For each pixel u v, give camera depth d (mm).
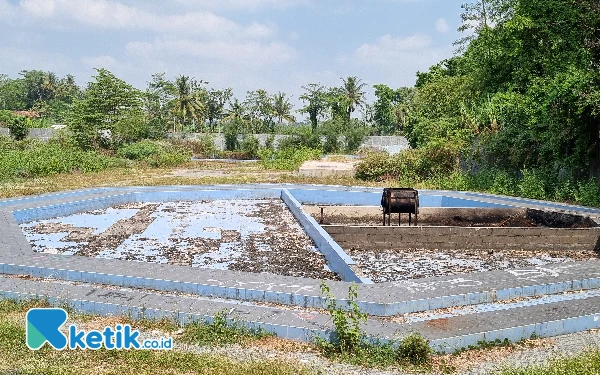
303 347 6113
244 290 7570
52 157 25781
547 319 6746
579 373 5297
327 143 46031
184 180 22375
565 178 17281
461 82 30078
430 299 7203
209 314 6727
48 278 8461
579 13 17469
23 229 13141
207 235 12594
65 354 5633
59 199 16141
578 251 11727
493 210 14930
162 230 13133
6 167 23281
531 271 8625
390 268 10164
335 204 18328
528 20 18250
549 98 16375
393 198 13359
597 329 6859
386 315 6934
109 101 35469
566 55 18219
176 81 57281
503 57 21078
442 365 5703
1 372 5090
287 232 12953
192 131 56250
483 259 10938
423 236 11727
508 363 5777
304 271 9570
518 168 19406
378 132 60406
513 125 19672
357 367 5617
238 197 18672
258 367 5395
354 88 60625
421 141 27891
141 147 33531
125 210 16047
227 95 61062
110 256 10555
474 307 7340
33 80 92000
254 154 41812
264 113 57469
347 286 7738
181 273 8328
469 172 21234
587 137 16125
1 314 6852
